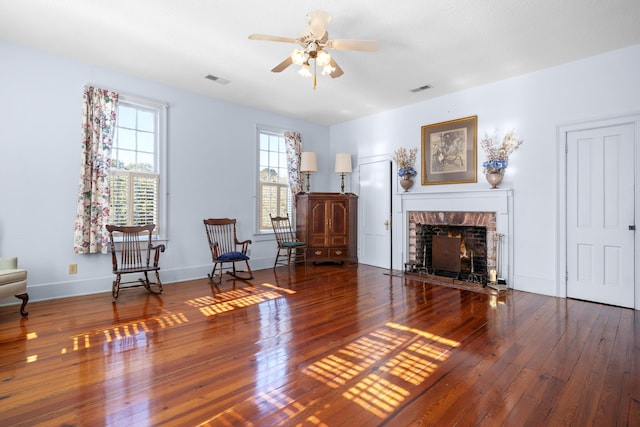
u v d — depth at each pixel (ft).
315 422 5.28
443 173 16.56
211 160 16.90
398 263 18.45
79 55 12.39
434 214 16.89
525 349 8.04
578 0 8.85
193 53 12.19
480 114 15.20
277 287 14.43
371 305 11.75
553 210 13.08
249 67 13.38
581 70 12.41
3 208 11.38
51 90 12.23
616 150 11.78
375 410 5.61
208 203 16.78
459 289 14.07
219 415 5.47
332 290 13.92
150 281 14.75
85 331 9.21
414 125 17.84
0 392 6.11
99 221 13.12
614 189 11.80
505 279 14.30
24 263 11.79
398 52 11.91
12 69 11.46
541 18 9.73
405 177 17.65
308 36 8.75
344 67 13.19
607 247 11.94
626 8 9.20
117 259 13.83
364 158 20.48
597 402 5.82
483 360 7.46
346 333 9.13
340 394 6.10
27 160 11.80
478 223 15.24
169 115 15.40
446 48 11.61
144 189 14.69
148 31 10.66
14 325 9.65
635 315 10.64
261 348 8.14
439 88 15.53
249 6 9.29
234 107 17.83
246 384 6.45
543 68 13.26
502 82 14.47
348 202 20.07
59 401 5.84
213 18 9.90
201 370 7.02
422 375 6.81
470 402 5.83
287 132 20.06
